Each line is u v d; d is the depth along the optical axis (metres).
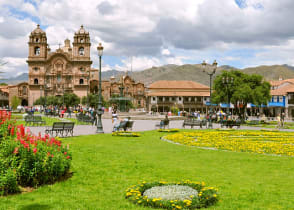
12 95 100.44
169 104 94.50
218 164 10.44
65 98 87.69
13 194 6.65
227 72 45.72
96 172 8.95
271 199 6.56
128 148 13.89
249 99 42.81
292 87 63.84
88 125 30.45
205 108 94.06
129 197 6.45
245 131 24.89
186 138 18.36
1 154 6.99
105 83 106.56
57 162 7.80
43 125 27.75
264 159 11.51
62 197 6.57
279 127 31.83
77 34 94.75
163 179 8.20
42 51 94.62
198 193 6.41
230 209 5.88
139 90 110.44
